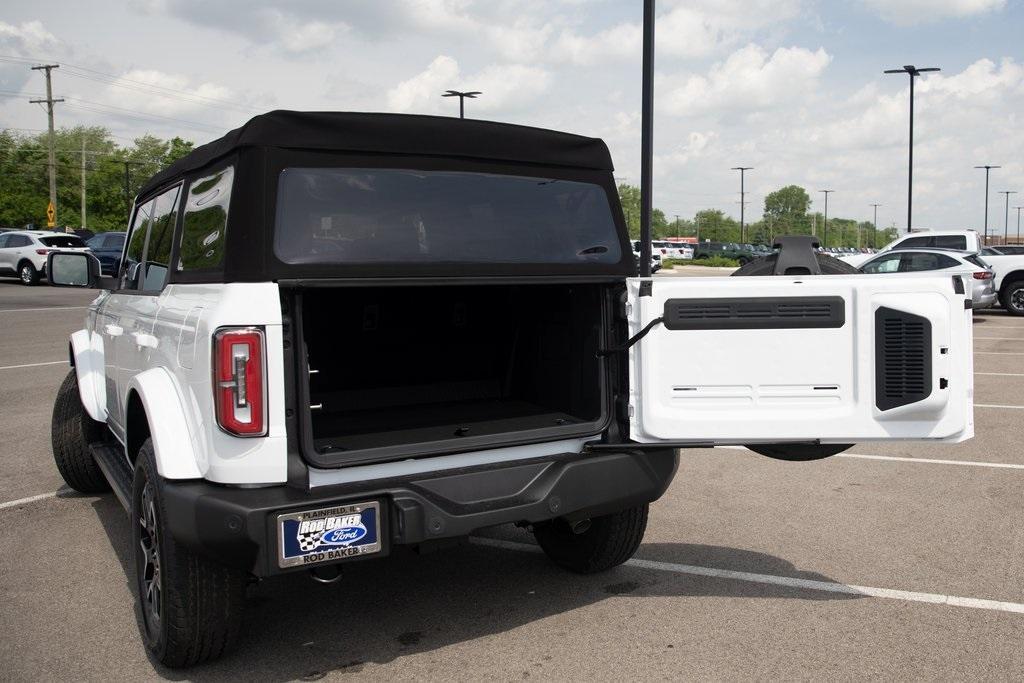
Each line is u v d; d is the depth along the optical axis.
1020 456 7.09
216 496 3.01
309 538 3.01
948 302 3.51
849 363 3.59
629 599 4.18
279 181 3.20
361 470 3.23
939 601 4.13
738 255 65.06
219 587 3.28
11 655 3.62
